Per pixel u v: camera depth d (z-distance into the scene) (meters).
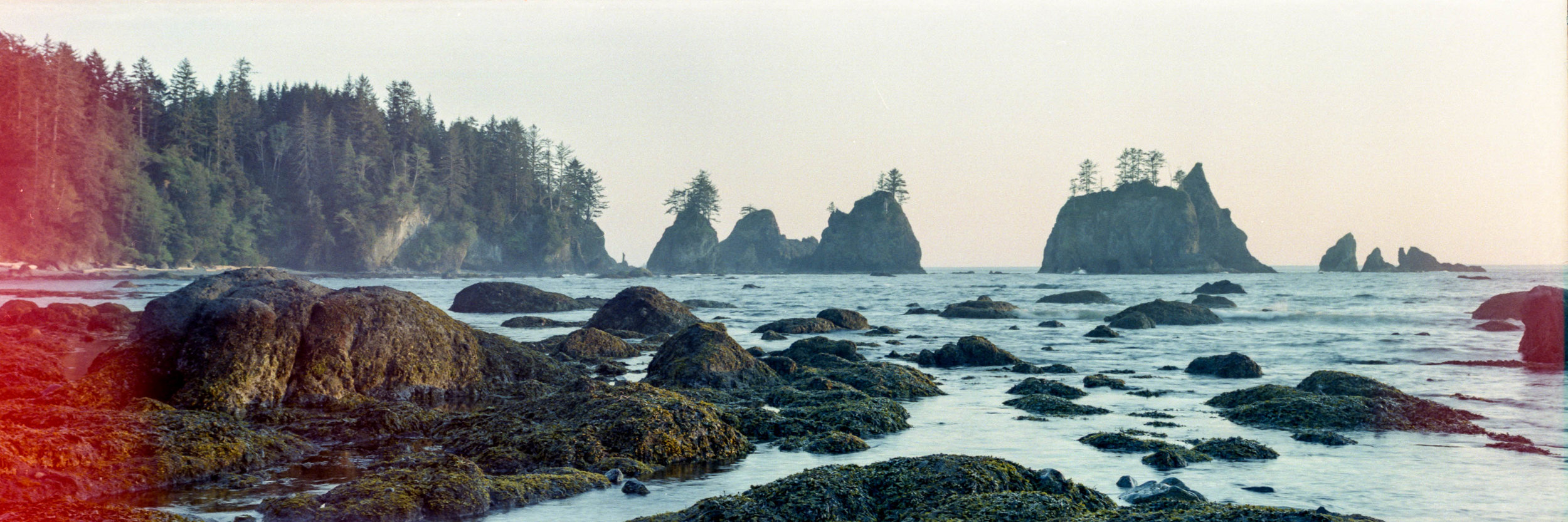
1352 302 72.12
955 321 51.34
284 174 163.62
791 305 69.81
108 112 136.25
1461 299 77.56
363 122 167.62
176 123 148.50
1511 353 32.72
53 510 9.83
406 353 20.94
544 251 187.00
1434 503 12.12
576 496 12.62
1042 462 14.68
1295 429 17.45
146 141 145.25
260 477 13.69
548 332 41.62
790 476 10.99
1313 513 8.84
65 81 124.44
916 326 46.97
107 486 12.38
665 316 39.50
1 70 117.19
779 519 10.02
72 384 18.19
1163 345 36.31
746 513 10.04
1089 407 19.83
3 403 17.05
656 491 12.94
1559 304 29.19
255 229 150.62
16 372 21.09
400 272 156.88
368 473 13.83
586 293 100.06
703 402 17.27
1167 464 14.22
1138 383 24.72
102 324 37.78
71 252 118.44
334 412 18.66
